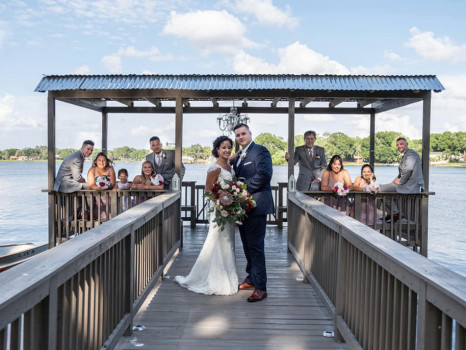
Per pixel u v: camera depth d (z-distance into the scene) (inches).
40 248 321.7
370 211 259.3
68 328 79.4
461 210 916.0
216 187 149.8
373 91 254.8
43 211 880.9
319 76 267.7
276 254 231.6
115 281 111.0
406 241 253.1
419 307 68.3
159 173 281.4
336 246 129.5
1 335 55.1
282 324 131.4
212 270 160.6
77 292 83.1
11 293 55.0
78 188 252.2
